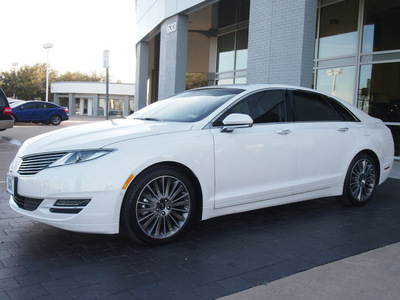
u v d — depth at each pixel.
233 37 15.99
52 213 3.35
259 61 9.61
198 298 2.69
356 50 10.69
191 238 3.95
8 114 12.84
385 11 10.04
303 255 3.51
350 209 5.22
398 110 9.91
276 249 3.66
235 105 4.25
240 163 4.07
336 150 4.93
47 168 3.40
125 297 2.68
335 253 3.57
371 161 5.37
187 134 3.80
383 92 10.17
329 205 5.42
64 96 51.97
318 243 3.84
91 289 2.79
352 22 10.79
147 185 3.52
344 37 11.03
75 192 3.28
